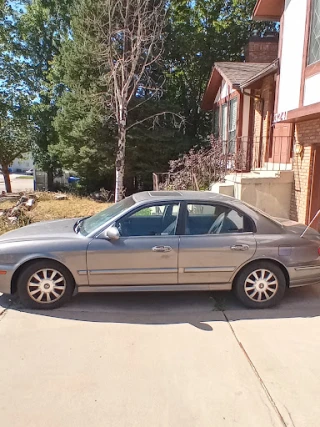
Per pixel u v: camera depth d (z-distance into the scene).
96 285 4.37
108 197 15.68
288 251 4.47
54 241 4.35
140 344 3.56
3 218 8.85
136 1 11.89
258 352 3.42
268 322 4.08
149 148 16.38
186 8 21.30
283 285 4.51
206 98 17.97
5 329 3.85
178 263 4.38
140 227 4.49
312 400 2.74
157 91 15.76
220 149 12.09
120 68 12.34
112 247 4.31
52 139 21.25
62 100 16.94
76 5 16.12
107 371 3.10
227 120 14.58
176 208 4.53
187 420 2.53
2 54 21.20
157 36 12.66
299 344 3.57
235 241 4.43
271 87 11.22
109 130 15.73
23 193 13.23
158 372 3.09
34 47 21.73
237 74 13.62
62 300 4.39
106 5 11.97
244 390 2.85
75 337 3.69
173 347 3.51
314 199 7.84
